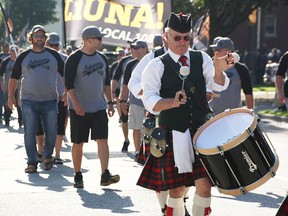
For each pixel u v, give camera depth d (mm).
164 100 10320
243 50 86688
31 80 18344
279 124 33156
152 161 10984
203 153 9898
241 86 16562
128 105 21047
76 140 16172
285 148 23609
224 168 9805
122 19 25844
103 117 16219
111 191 15812
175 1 53594
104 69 16547
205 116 10836
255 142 9797
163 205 12297
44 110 18594
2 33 71438
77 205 14383
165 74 10656
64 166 19594
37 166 19219
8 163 20125
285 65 17406
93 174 18141
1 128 30812
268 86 62500
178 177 10609
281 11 89188
